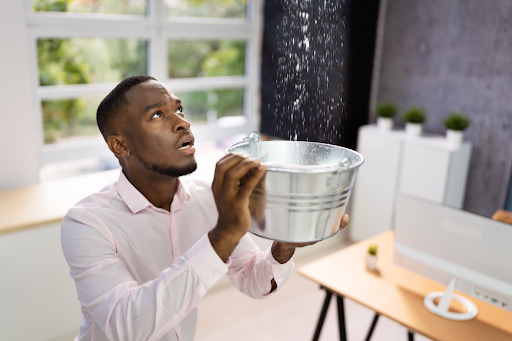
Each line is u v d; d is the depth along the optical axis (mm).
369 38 3320
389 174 3143
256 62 3393
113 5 2742
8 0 2219
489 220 1451
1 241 1947
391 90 3432
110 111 971
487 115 2963
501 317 1546
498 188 2980
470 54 2986
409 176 3039
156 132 952
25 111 2393
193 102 3209
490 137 2969
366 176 3277
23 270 2033
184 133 970
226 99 3361
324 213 638
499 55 2852
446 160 2838
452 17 3031
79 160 2795
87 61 2711
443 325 1491
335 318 2553
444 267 1576
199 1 3064
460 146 2895
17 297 2039
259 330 2422
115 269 919
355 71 3260
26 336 2102
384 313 1550
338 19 2945
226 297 2725
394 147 3086
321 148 737
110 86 2836
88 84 2756
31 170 2479
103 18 2689
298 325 2477
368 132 3213
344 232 3463
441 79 3156
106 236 993
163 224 1083
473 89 3008
